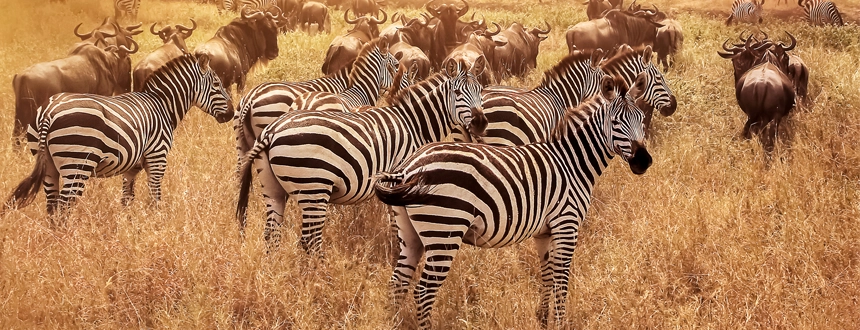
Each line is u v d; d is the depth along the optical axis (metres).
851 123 7.73
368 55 7.24
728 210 6.04
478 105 5.43
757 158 7.43
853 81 9.13
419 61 10.34
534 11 20.31
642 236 5.52
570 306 4.63
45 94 7.86
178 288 4.57
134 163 5.73
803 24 16.42
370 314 4.39
